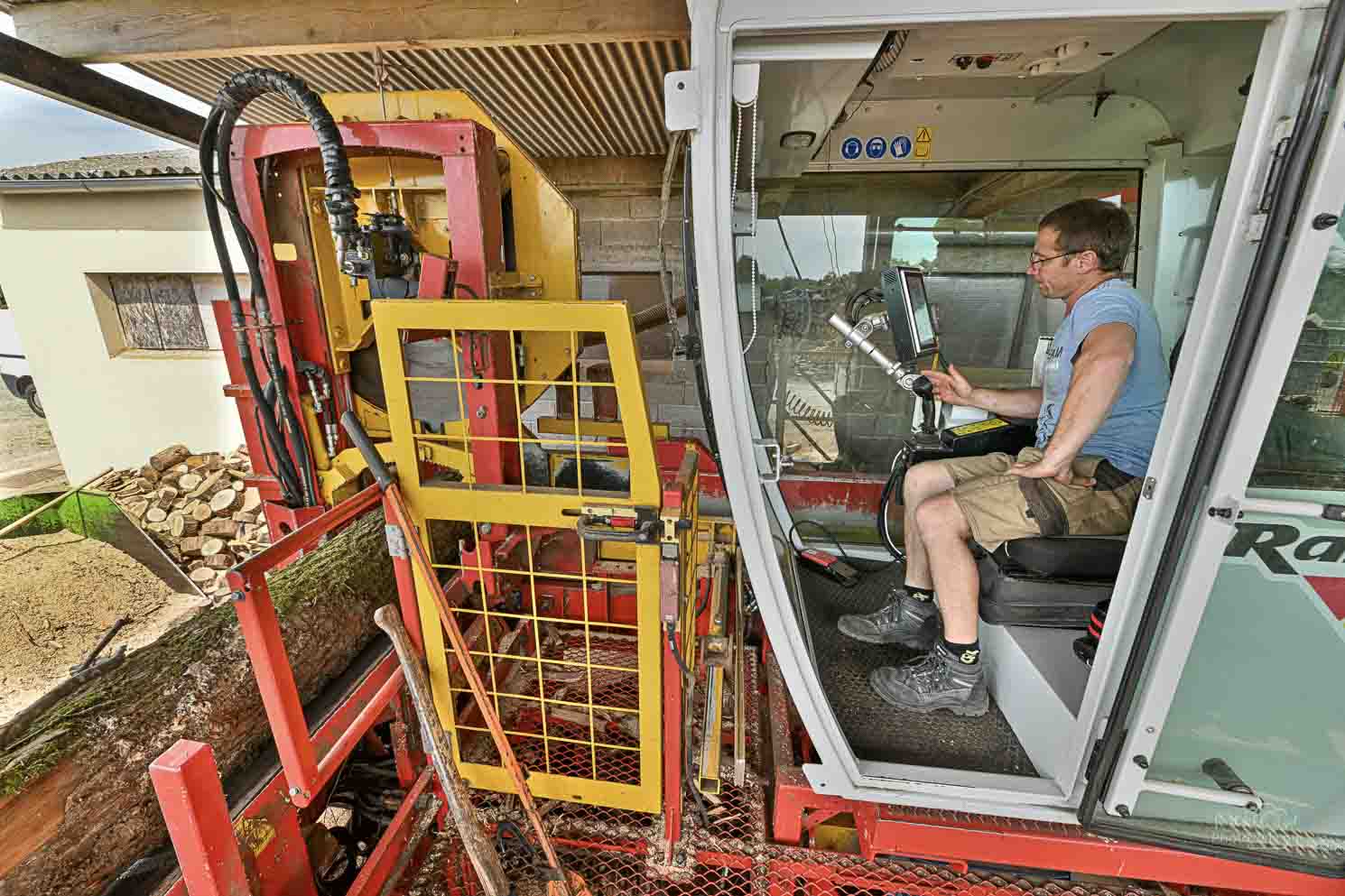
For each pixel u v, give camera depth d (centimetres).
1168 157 222
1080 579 168
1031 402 203
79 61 249
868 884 154
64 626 396
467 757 180
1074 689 148
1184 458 116
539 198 259
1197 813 135
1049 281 172
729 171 115
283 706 132
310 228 242
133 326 596
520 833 164
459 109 243
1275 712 126
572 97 324
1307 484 111
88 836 120
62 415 611
